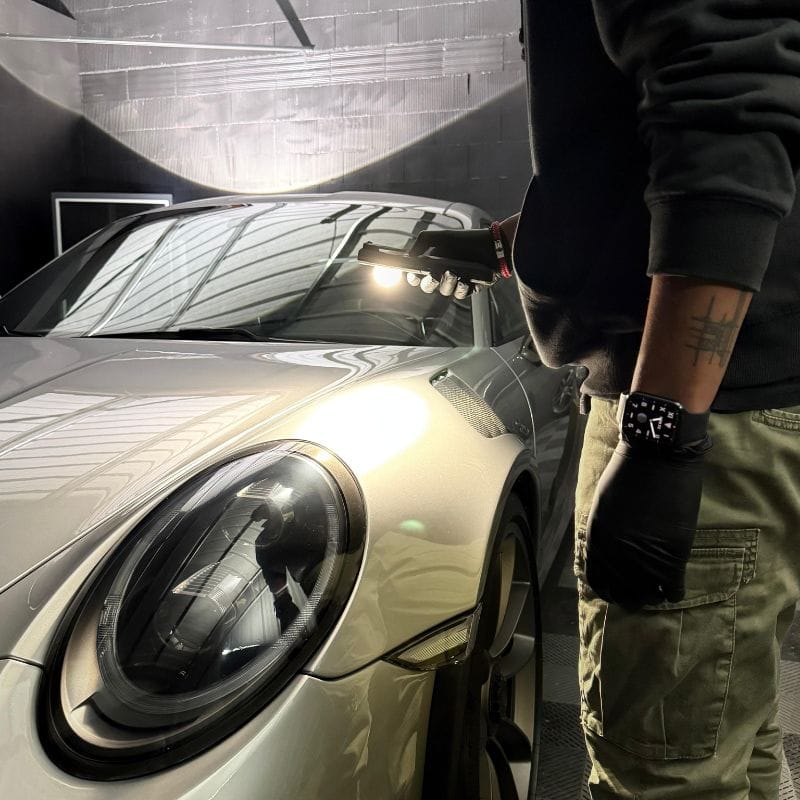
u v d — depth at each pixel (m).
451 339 1.54
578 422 1.93
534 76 0.62
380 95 5.45
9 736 0.56
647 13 0.50
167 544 0.70
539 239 0.64
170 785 0.54
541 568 1.69
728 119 0.46
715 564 0.63
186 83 5.82
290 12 5.54
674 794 0.66
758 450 0.60
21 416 0.97
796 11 0.47
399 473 0.87
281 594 0.68
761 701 0.66
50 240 5.84
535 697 1.23
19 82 5.52
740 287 0.48
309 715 0.62
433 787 0.77
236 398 1.01
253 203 2.05
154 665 0.62
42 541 0.72
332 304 1.61
